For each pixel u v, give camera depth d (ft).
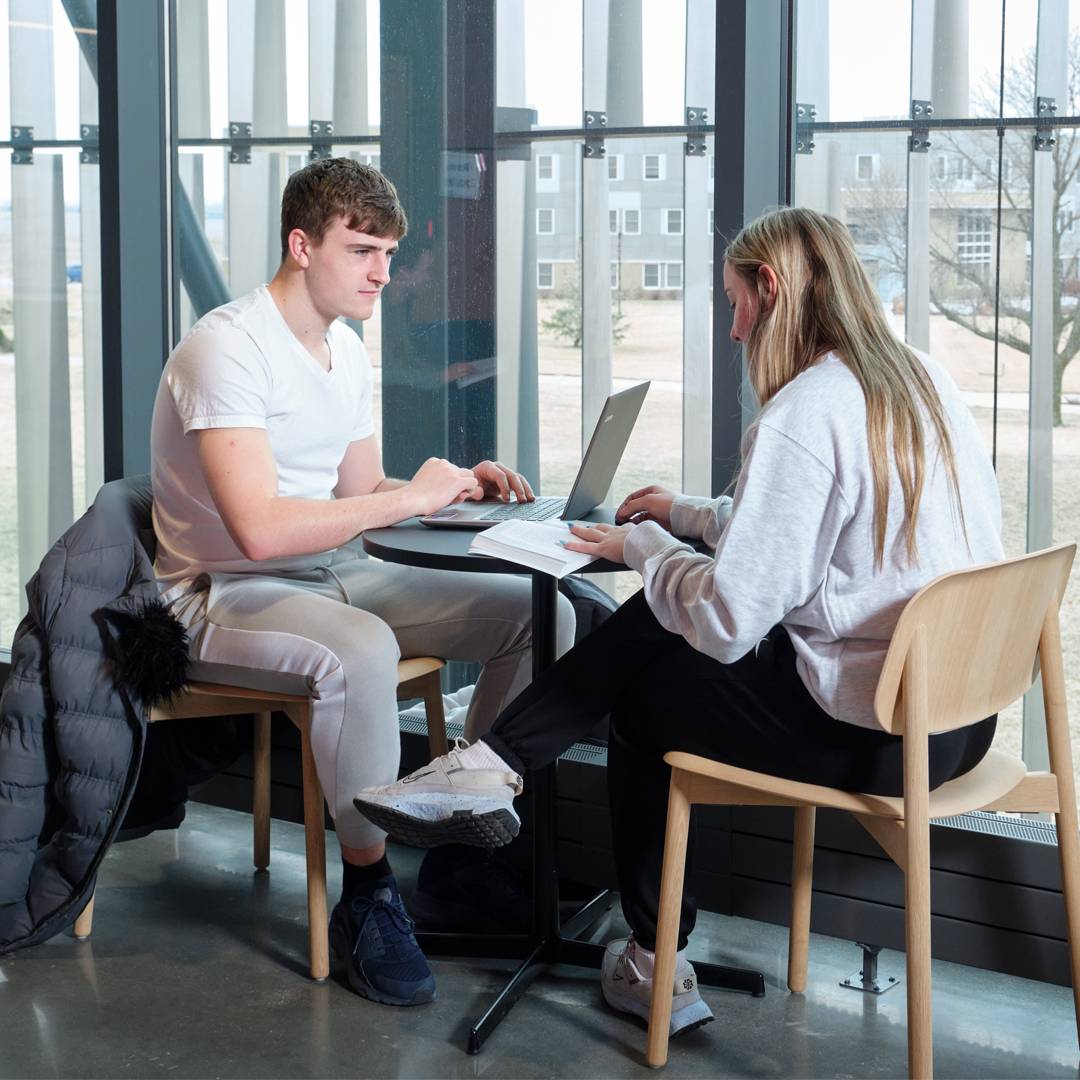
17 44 9.93
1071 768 5.81
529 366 8.89
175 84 9.61
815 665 5.34
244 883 8.23
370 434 7.89
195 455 7.00
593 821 7.81
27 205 10.13
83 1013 6.59
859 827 7.05
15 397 10.46
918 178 7.43
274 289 7.12
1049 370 7.22
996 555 5.48
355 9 9.06
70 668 6.80
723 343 7.71
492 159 8.79
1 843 6.91
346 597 7.30
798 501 5.17
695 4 8.02
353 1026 6.46
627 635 6.04
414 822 5.97
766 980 6.95
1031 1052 6.23
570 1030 6.40
